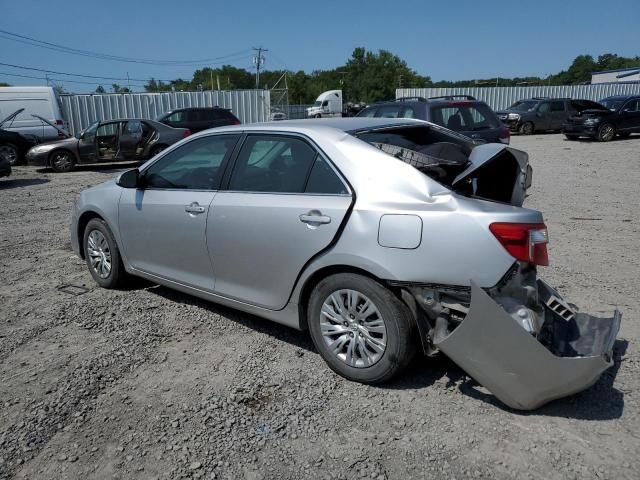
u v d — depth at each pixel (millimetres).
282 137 3709
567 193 9695
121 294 5008
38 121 18141
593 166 13305
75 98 23078
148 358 3781
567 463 2609
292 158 3615
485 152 3357
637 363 3500
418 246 2988
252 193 3736
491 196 3461
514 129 25078
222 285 3996
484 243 2867
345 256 3209
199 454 2766
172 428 2979
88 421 3061
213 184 4004
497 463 2633
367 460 2688
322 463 2680
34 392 3363
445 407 3102
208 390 3352
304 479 2576
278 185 3631
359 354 3338
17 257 6344
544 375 2760
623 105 20562
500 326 2773
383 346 3199
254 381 3443
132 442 2871
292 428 2957
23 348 3963
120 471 2658
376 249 3100
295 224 3418
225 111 19859
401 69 87938
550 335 3283
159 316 4492
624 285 4922
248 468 2658
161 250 4395
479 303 2791
